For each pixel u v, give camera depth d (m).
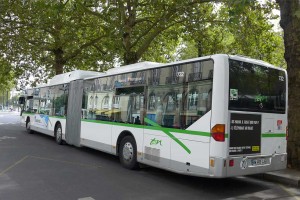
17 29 23.38
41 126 17.67
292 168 9.48
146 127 9.02
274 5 15.96
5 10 20.92
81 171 9.23
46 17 20.03
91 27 21.30
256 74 7.71
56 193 6.91
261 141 7.70
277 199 7.00
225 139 6.95
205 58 7.39
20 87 28.08
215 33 19.97
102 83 11.63
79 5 17.69
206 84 7.29
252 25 16.70
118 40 17.19
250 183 8.48
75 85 13.79
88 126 12.29
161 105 8.55
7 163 9.95
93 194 6.93
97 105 11.80
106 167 9.96
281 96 8.27
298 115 9.51
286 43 9.82
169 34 19.94
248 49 16.94
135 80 9.74
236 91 7.25
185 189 7.64
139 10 19.19
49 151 12.76
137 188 7.57
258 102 7.68
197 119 7.39
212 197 7.03
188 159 7.54
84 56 26.02
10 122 33.12
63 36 21.94
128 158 9.75
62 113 14.88
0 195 6.63
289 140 9.63
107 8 16.20
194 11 17.39
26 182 7.74
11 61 26.25
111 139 10.70
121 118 10.25
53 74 28.02
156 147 8.57
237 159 7.10
